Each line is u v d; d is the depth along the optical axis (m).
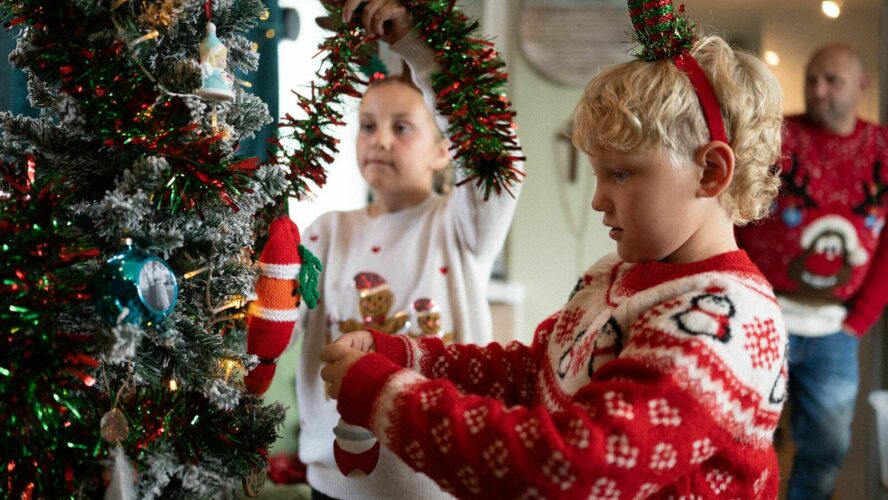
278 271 0.97
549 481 0.73
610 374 0.79
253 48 0.99
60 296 0.79
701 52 0.89
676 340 0.77
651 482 0.74
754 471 0.82
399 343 1.04
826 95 2.32
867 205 2.34
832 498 2.65
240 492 1.28
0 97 1.25
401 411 0.81
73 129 0.85
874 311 2.43
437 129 1.54
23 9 0.83
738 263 0.86
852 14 2.71
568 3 3.09
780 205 2.37
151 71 0.88
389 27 1.15
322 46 1.09
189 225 0.89
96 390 0.88
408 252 1.48
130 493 0.82
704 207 0.87
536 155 3.16
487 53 1.13
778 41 2.86
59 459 0.81
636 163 0.85
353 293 1.46
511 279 3.19
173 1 0.85
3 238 0.78
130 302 0.79
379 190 1.53
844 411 2.49
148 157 0.82
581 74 3.11
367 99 1.52
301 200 1.10
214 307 0.95
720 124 0.85
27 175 0.81
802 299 2.42
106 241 0.86
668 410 0.74
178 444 0.88
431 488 1.25
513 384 1.06
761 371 0.78
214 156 0.86
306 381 1.45
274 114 1.51
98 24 0.85
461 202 1.40
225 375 0.94
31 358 0.76
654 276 0.89
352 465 1.01
